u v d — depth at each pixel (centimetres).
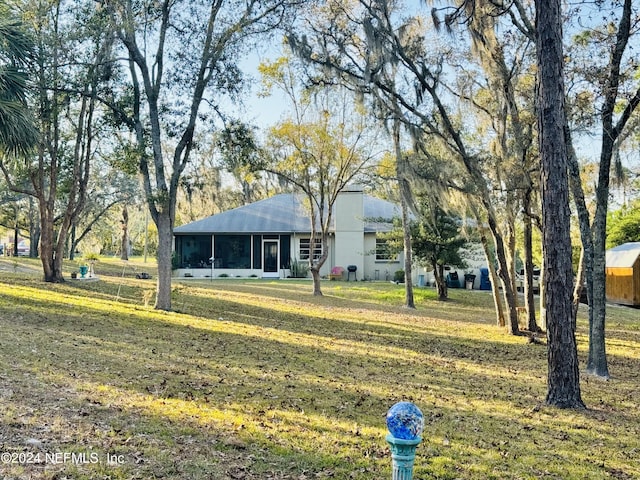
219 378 791
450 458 529
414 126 1427
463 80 1440
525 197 1433
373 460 502
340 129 2216
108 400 618
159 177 1525
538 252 2741
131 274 2931
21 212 3875
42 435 490
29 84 1479
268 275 3312
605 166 1042
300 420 613
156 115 1497
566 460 555
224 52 1486
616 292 2711
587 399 859
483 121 1489
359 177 2594
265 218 3359
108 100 1579
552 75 787
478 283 3241
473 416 701
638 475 526
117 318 1301
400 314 1980
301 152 2238
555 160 788
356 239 3225
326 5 1437
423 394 804
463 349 1309
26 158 1314
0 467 416
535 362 1180
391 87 1408
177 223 4678
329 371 923
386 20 1345
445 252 2484
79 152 2031
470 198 1459
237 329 1334
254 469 464
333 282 3055
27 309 1274
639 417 762
